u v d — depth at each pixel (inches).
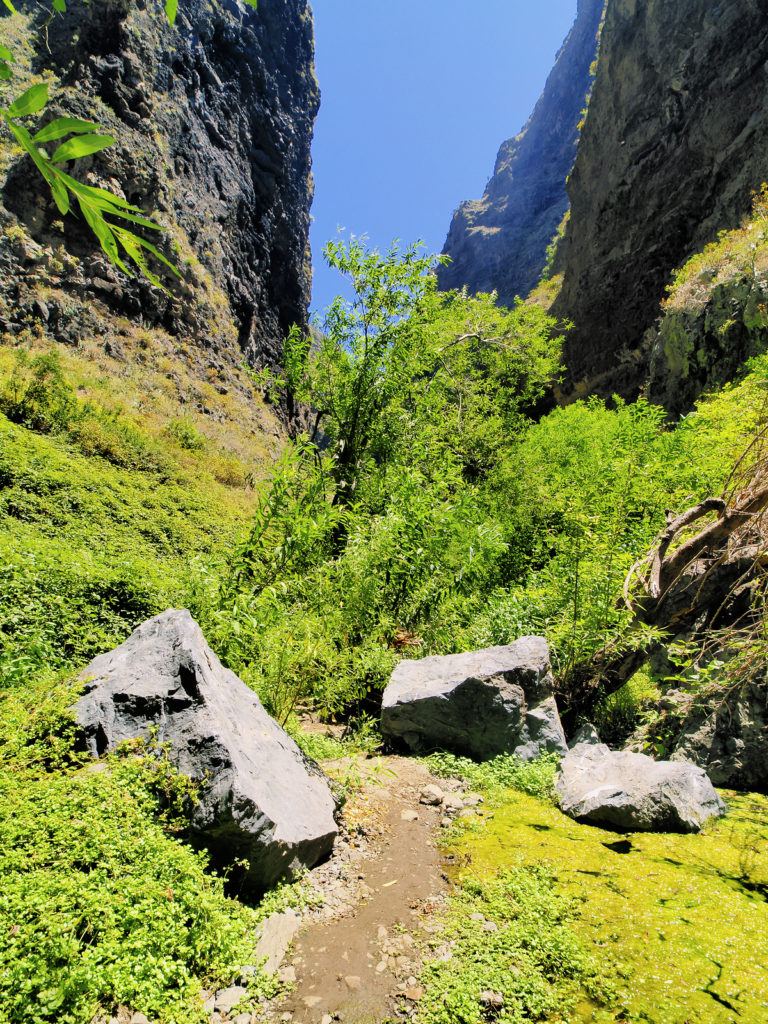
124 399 779.4
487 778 149.4
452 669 177.3
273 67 1659.7
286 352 374.6
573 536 219.8
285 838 102.9
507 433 508.1
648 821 124.3
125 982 72.2
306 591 201.0
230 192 1342.3
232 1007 78.5
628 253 927.0
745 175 715.4
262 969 86.0
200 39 1298.0
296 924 96.7
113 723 116.6
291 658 162.2
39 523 357.1
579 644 185.3
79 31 901.8
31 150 34.4
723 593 169.9
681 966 82.3
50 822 89.9
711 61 807.1
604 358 944.9
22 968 67.6
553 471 381.4
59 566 215.8
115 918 78.5
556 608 206.4
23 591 191.9
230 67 1432.1
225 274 1267.2
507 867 109.8
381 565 217.5
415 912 100.1
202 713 112.3
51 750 110.6
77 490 430.3
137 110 985.5
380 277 359.6
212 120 1326.3
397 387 365.4
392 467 320.8
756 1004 75.0
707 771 153.3
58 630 186.2
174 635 130.0
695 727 160.7
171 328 1021.2
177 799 102.1
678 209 838.5
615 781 136.2
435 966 86.7
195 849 101.0
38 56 853.8
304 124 1841.8
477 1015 76.7
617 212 964.0
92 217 35.6
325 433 379.6
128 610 214.8
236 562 201.2
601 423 417.1
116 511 438.9
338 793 134.3
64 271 818.8
